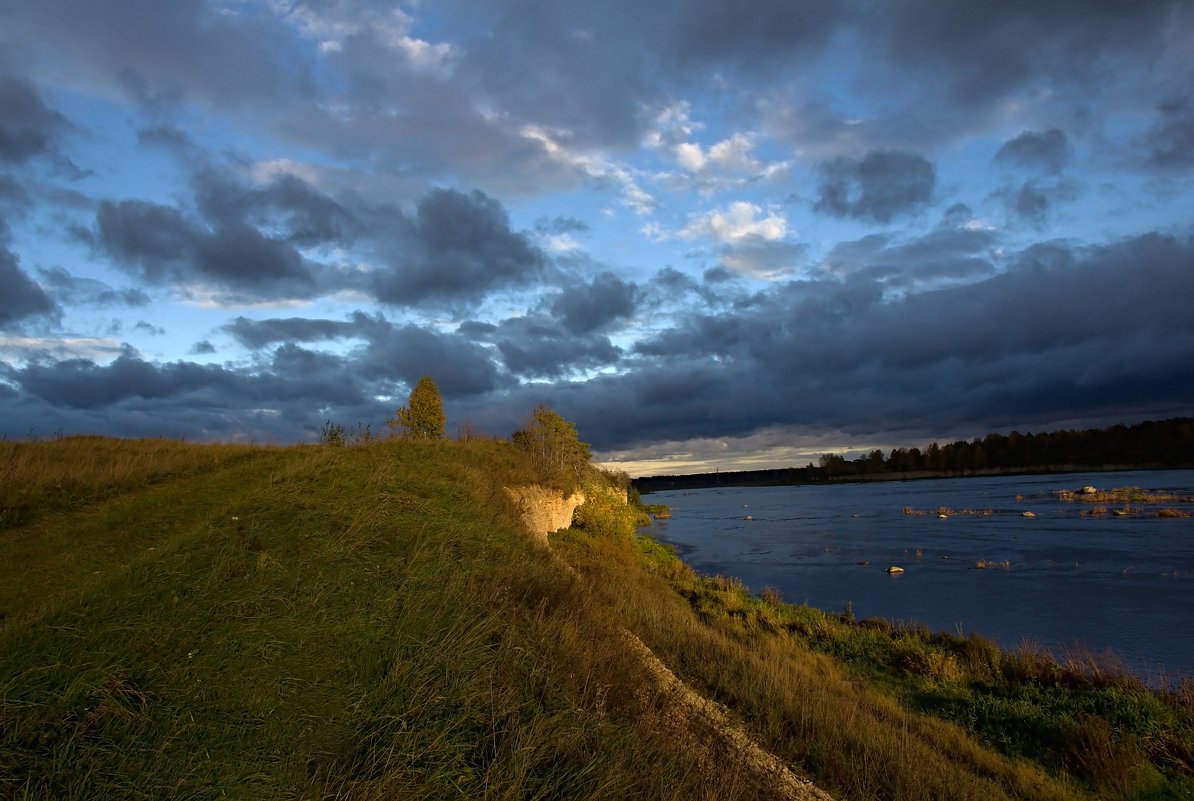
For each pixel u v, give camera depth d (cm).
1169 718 1135
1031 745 1073
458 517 1185
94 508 1063
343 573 801
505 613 807
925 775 790
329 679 586
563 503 2500
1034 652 1625
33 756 432
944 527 4975
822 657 1538
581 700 664
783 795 669
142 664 548
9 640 552
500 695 607
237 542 841
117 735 469
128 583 689
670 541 5019
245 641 612
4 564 784
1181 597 2386
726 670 1040
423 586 812
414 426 2800
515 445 2728
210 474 1371
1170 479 9250
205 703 518
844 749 839
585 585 1225
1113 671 1442
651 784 549
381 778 463
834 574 3209
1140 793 902
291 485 1125
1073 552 3444
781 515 7375
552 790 501
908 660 1530
